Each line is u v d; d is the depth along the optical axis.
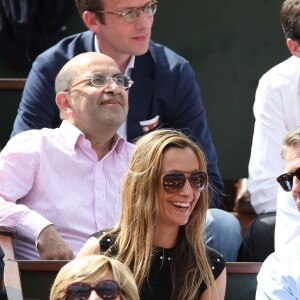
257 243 19.91
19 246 18.30
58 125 20.86
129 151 19.17
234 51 26.31
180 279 15.30
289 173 16.03
